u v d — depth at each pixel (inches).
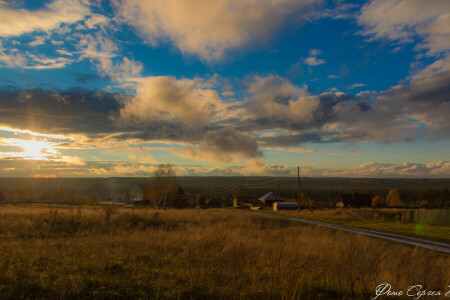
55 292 231.5
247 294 236.1
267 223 1083.3
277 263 316.2
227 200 4970.5
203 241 491.2
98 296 229.0
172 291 242.7
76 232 621.9
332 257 364.5
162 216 941.8
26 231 603.2
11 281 250.1
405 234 873.5
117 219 778.8
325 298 242.8
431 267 292.8
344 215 1635.1
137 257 369.1
